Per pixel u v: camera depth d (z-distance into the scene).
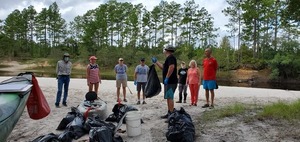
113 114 8.90
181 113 7.54
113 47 76.38
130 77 41.28
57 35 104.44
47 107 7.48
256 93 17.31
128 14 84.62
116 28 84.44
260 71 49.97
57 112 10.19
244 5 55.69
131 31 78.88
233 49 60.00
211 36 75.62
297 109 8.88
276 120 8.00
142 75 11.91
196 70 11.50
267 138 6.81
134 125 7.19
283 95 16.42
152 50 79.19
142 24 82.31
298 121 7.88
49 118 9.26
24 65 77.31
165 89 8.52
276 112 8.47
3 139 5.43
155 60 9.12
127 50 68.69
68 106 11.38
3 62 82.12
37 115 7.41
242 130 7.35
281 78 46.62
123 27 84.50
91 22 84.56
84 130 7.31
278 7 13.47
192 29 76.62
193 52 66.19
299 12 11.82
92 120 7.52
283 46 53.78
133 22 78.19
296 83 44.16
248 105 10.45
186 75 12.35
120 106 8.99
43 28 103.81
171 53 8.51
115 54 66.94
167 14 80.75
